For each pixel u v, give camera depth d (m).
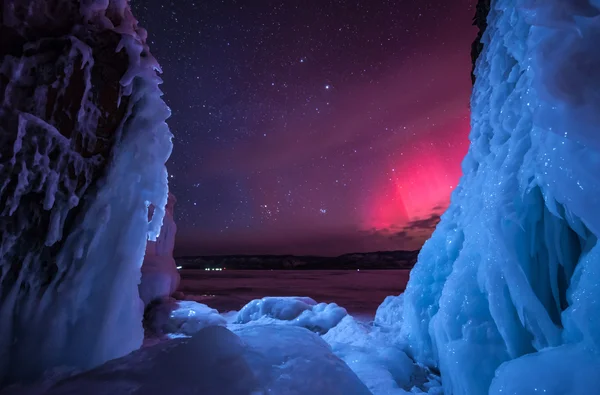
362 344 3.99
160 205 2.55
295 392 1.67
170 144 2.59
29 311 2.04
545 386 1.39
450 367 2.31
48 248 2.11
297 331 2.33
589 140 1.31
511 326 2.02
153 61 2.42
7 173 1.97
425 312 3.39
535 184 1.86
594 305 1.45
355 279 20.25
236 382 1.62
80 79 2.16
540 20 1.43
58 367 2.06
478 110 2.90
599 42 1.31
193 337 1.92
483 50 2.97
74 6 2.22
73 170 2.14
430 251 3.61
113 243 2.31
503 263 2.00
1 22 2.04
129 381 1.62
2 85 1.98
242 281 18.30
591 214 1.38
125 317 2.39
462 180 3.31
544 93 1.42
